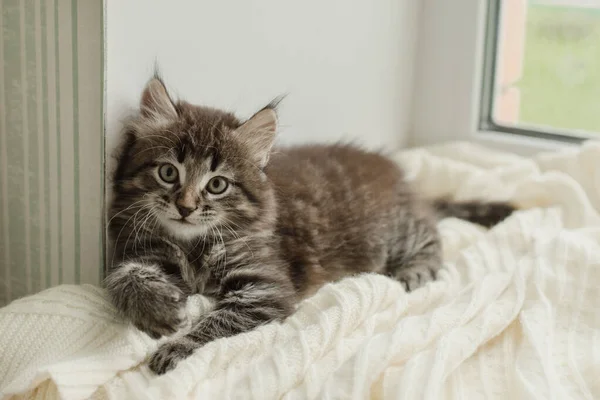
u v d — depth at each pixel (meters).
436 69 0.84
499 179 0.76
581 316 0.56
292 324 0.54
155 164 0.55
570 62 0.82
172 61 0.58
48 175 0.58
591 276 0.58
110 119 0.55
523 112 0.85
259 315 0.55
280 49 0.67
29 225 0.60
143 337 0.51
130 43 0.55
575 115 0.83
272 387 0.48
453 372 0.51
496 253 0.64
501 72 0.84
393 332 0.51
